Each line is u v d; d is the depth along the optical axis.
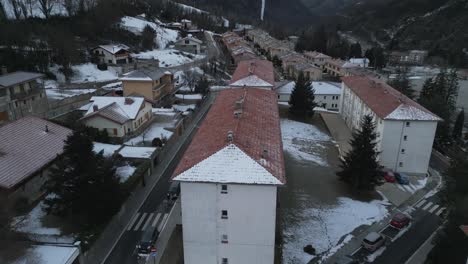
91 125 47.78
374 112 48.84
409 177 47.50
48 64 69.25
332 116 70.50
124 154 43.62
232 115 32.94
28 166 33.31
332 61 120.56
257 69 62.16
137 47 98.62
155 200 38.47
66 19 90.94
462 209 31.36
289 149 54.31
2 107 45.94
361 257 32.16
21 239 27.33
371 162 41.44
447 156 57.28
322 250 32.84
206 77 87.00
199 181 24.53
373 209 39.78
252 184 24.47
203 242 27.00
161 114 59.91
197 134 31.78
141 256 29.97
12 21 75.12
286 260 31.22
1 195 29.59
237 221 26.03
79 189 29.72
